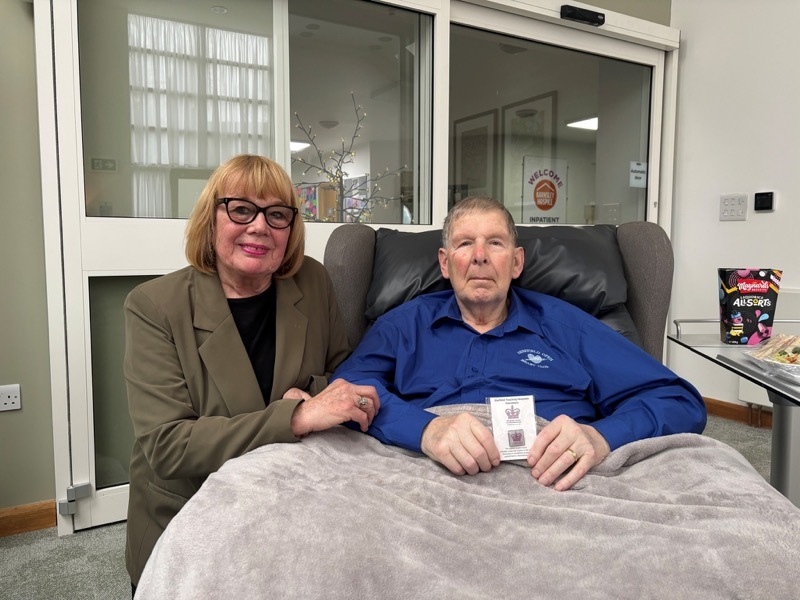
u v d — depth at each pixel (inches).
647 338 59.4
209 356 43.5
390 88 95.8
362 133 94.0
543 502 34.6
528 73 112.0
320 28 88.9
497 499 33.9
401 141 97.8
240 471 35.3
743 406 115.1
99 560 67.9
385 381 51.5
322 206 91.6
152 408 41.5
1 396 73.3
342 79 91.4
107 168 75.5
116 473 79.4
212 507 31.4
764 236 113.0
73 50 70.7
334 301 54.3
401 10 95.2
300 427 40.1
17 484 75.4
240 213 43.3
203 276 45.9
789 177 108.6
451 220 52.8
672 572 27.6
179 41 78.8
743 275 54.2
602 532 30.8
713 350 51.2
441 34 97.6
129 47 75.8
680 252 129.1
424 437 40.3
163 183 79.1
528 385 49.6
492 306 52.3
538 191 115.7
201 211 44.3
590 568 28.7
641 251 60.2
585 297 57.7
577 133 119.7
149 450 40.6
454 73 103.3
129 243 75.6
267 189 43.7
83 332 73.9
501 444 37.9
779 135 109.9
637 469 38.2
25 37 71.4
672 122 128.0
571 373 49.6
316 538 29.0
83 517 75.8
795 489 53.1
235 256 44.1
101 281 76.3
